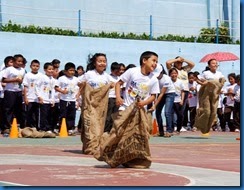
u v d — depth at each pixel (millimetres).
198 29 31625
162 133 19797
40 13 28250
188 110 24016
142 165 10398
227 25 31375
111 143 10344
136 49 27672
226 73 28781
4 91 19188
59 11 28672
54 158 12062
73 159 11930
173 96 19578
